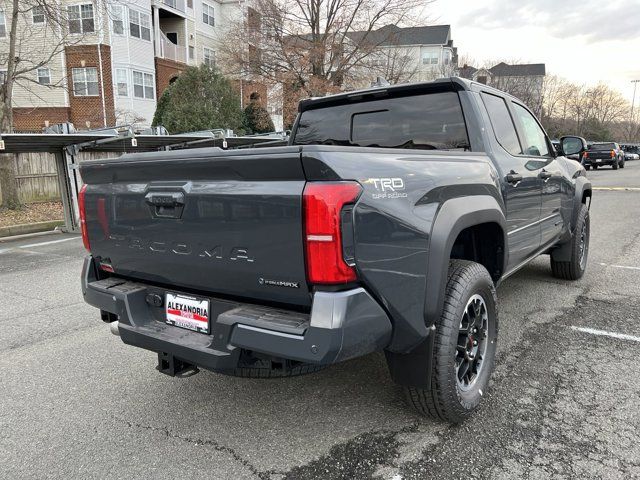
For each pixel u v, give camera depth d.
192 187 2.36
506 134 3.85
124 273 2.90
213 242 2.33
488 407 2.98
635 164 41.53
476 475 2.36
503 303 4.95
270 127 26.17
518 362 3.59
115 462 2.56
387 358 2.62
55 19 15.26
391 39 25.45
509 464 2.43
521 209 3.75
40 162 15.14
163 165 2.43
